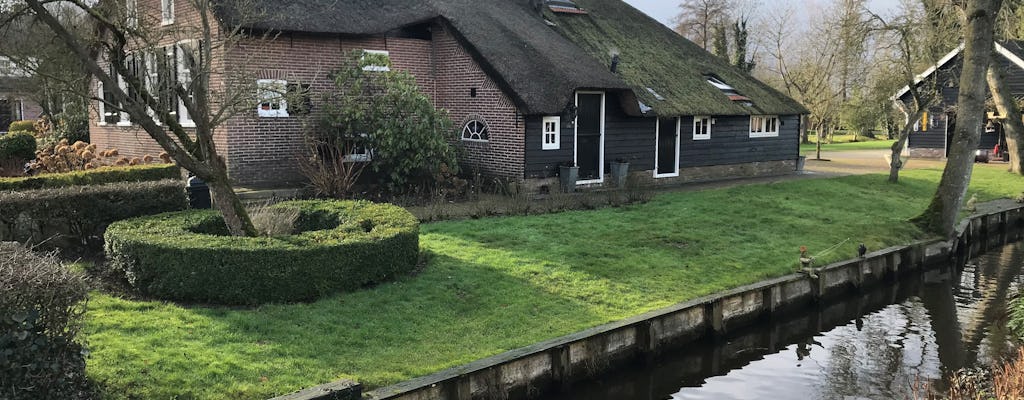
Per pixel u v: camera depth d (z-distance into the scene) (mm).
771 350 10938
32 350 5578
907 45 22484
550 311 9500
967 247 18016
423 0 20281
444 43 19828
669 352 9867
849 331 11797
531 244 12625
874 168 29125
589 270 11328
